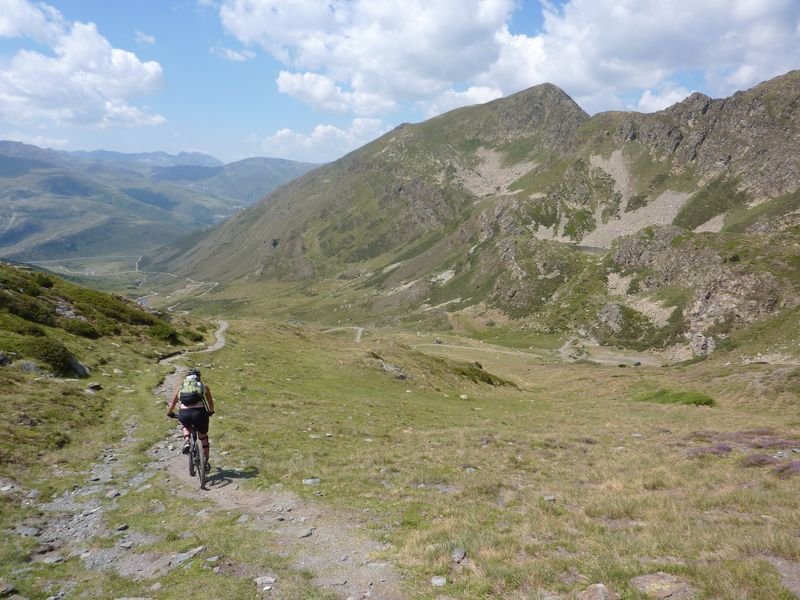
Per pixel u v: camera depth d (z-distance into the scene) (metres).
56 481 14.88
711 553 9.19
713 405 58.19
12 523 11.69
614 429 32.12
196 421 15.15
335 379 48.28
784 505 12.62
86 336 39.00
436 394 53.19
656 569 8.53
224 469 16.80
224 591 8.52
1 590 8.45
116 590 8.83
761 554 8.96
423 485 16.08
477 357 193.38
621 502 13.44
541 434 27.36
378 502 13.90
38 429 18.36
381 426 28.95
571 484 16.80
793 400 57.16
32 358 26.84
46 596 8.59
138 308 57.62
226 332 65.44
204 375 36.78
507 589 8.48
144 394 28.00
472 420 37.41
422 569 9.46
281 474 16.47
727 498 13.41
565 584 8.45
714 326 196.75
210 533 11.34
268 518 12.57
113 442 19.33
